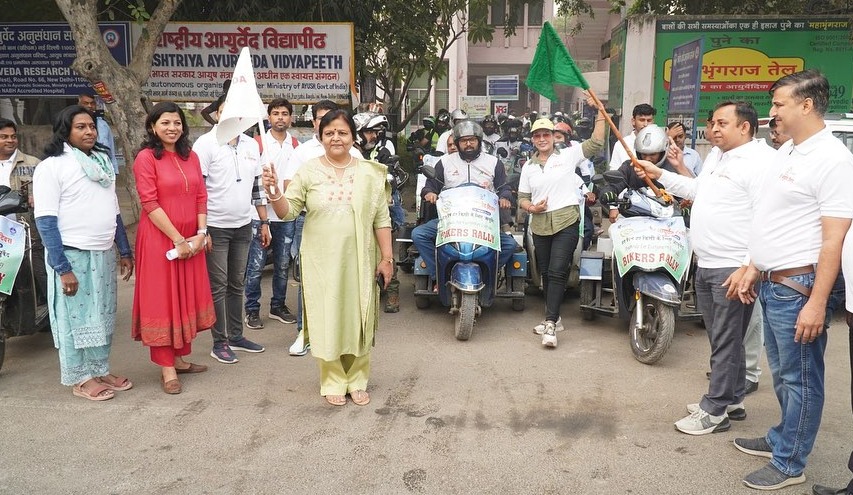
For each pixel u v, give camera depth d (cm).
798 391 334
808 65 1227
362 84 1385
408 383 480
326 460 370
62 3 788
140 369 510
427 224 635
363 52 1189
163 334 452
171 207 451
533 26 2889
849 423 416
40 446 386
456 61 2612
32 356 541
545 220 572
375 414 428
